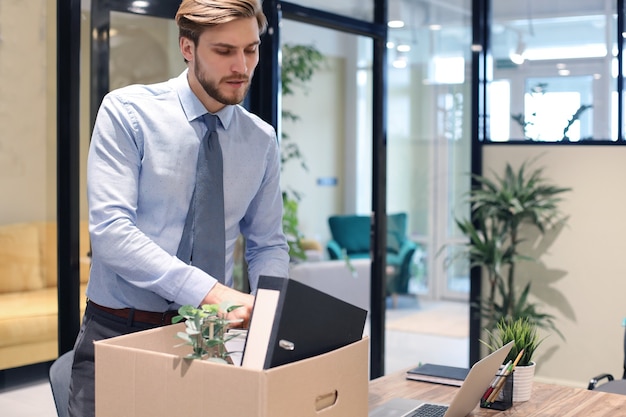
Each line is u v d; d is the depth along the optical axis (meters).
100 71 4.10
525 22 5.54
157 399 1.52
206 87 1.96
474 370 1.97
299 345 1.53
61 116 4.04
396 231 6.28
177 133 2.06
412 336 6.64
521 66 5.57
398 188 6.15
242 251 4.79
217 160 2.10
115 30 4.16
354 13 5.32
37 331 4.05
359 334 1.69
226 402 1.43
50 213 4.06
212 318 1.59
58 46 4.02
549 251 5.45
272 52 4.70
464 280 6.44
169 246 2.08
